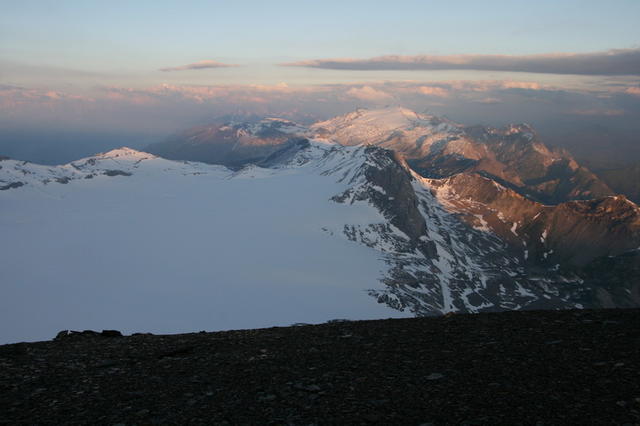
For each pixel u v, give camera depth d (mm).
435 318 21984
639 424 10312
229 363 16453
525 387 12719
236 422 11734
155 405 12930
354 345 17906
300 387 13742
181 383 14617
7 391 14211
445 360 15391
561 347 15789
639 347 15086
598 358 14430
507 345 16531
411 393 12859
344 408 12180
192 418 12047
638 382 12422
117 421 11961
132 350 18891
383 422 11305
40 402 13320
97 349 19172
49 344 20234
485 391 12641
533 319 20172
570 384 12695
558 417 10930
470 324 20094
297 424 11453
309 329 21375
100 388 14367
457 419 11195
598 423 10539
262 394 13414
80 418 12195
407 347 17172
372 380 14023
